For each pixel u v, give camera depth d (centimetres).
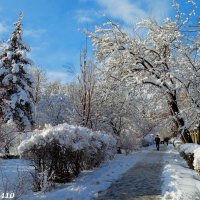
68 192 973
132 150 3516
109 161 2188
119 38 2414
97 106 2923
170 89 2223
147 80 2297
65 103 3800
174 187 1057
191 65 2042
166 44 2192
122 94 2566
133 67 2341
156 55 2348
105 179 1277
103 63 2450
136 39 2439
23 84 3188
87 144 1350
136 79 2205
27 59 3288
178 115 2103
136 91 2366
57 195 933
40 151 1150
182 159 2358
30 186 1102
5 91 3052
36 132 1284
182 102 2406
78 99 2781
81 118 2656
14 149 2111
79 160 1406
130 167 1786
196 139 2325
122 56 2341
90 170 1647
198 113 1978
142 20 2400
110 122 3369
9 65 3212
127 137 3388
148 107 2561
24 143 1131
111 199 925
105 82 2472
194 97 1980
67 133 1213
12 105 2973
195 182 1172
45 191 1030
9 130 1995
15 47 3316
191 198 870
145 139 5244
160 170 1644
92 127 2831
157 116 2717
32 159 1188
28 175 1240
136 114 3428
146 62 2334
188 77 1977
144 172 1545
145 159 2391
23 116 3048
